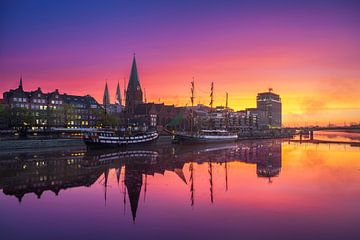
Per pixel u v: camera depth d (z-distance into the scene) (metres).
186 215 24.83
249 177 42.28
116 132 118.25
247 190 33.72
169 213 25.39
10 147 82.31
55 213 25.55
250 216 24.42
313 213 25.12
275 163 58.47
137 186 36.34
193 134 139.38
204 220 23.52
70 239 19.92
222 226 22.19
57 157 67.94
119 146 96.12
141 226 22.31
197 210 26.17
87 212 25.83
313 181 38.91
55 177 42.56
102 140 90.75
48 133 111.00
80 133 131.50
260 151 89.56
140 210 26.30
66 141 94.50
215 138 136.12
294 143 137.75
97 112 178.88
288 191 33.03
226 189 34.31
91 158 66.69
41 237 20.25
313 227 21.89
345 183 37.34
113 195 31.84
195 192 32.97
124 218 24.14
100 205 27.98
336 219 23.58
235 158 68.50
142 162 60.25
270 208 26.59
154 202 28.91
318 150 93.69
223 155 76.00
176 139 125.94
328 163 58.22
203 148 102.00
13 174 44.97
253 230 21.36
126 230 21.48
